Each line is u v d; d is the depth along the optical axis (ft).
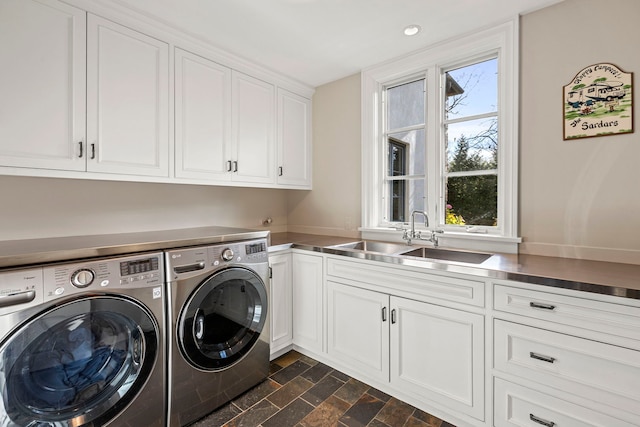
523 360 4.58
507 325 4.69
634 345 3.75
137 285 4.70
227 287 6.14
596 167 5.43
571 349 4.16
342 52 7.63
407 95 8.27
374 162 8.59
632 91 5.08
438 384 5.47
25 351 3.79
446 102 7.54
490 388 4.88
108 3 5.46
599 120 5.38
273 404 5.97
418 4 5.76
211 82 7.24
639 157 5.05
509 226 6.36
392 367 6.08
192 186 8.32
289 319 7.86
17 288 3.69
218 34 6.72
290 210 10.79
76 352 4.25
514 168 6.24
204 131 7.11
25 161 4.78
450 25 6.48
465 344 5.13
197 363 5.49
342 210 9.34
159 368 5.00
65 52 5.13
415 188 8.12
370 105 8.53
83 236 6.22
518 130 6.20
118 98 5.74
